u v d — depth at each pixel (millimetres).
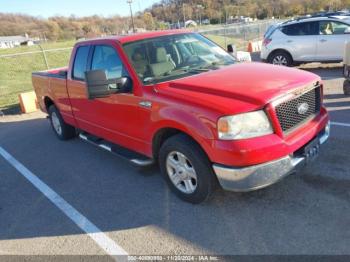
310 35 11367
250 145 3145
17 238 3742
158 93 3834
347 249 2936
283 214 3496
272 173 3256
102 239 3533
